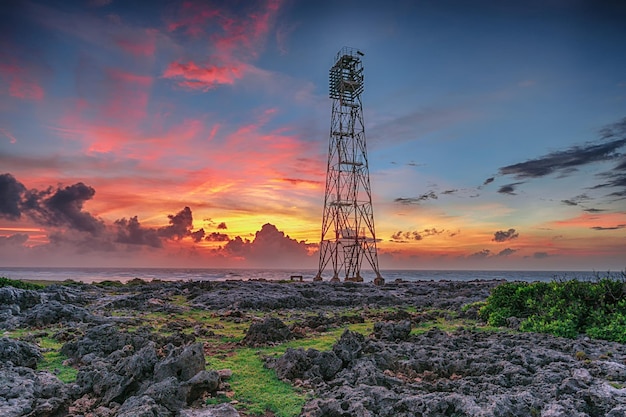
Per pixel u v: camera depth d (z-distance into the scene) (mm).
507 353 12812
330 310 26375
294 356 11523
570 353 13570
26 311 20469
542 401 8867
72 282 41906
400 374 11359
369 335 16391
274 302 27219
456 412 8453
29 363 11383
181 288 34969
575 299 18422
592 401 8969
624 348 13961
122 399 9375
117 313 22406
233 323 20250
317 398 9406
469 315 22484
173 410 8594
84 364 11875
